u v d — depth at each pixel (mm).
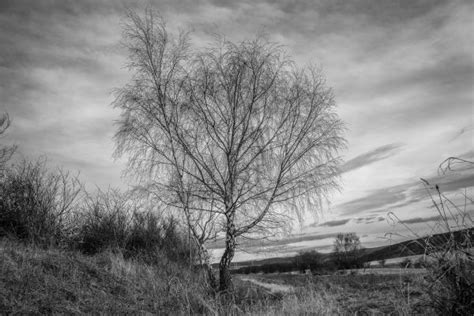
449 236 3164
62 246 9148
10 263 6211
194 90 10539
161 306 6445
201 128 10484
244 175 10172
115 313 5598
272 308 6602
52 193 9875
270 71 10703
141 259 10008
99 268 7828
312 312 6020
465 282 3076
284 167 10430
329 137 10695
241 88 10617
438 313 3258
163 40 10812
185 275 9172
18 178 9453
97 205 11273
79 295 5855
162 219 11820
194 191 10039
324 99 10852
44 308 5016
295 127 10633
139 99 10531
